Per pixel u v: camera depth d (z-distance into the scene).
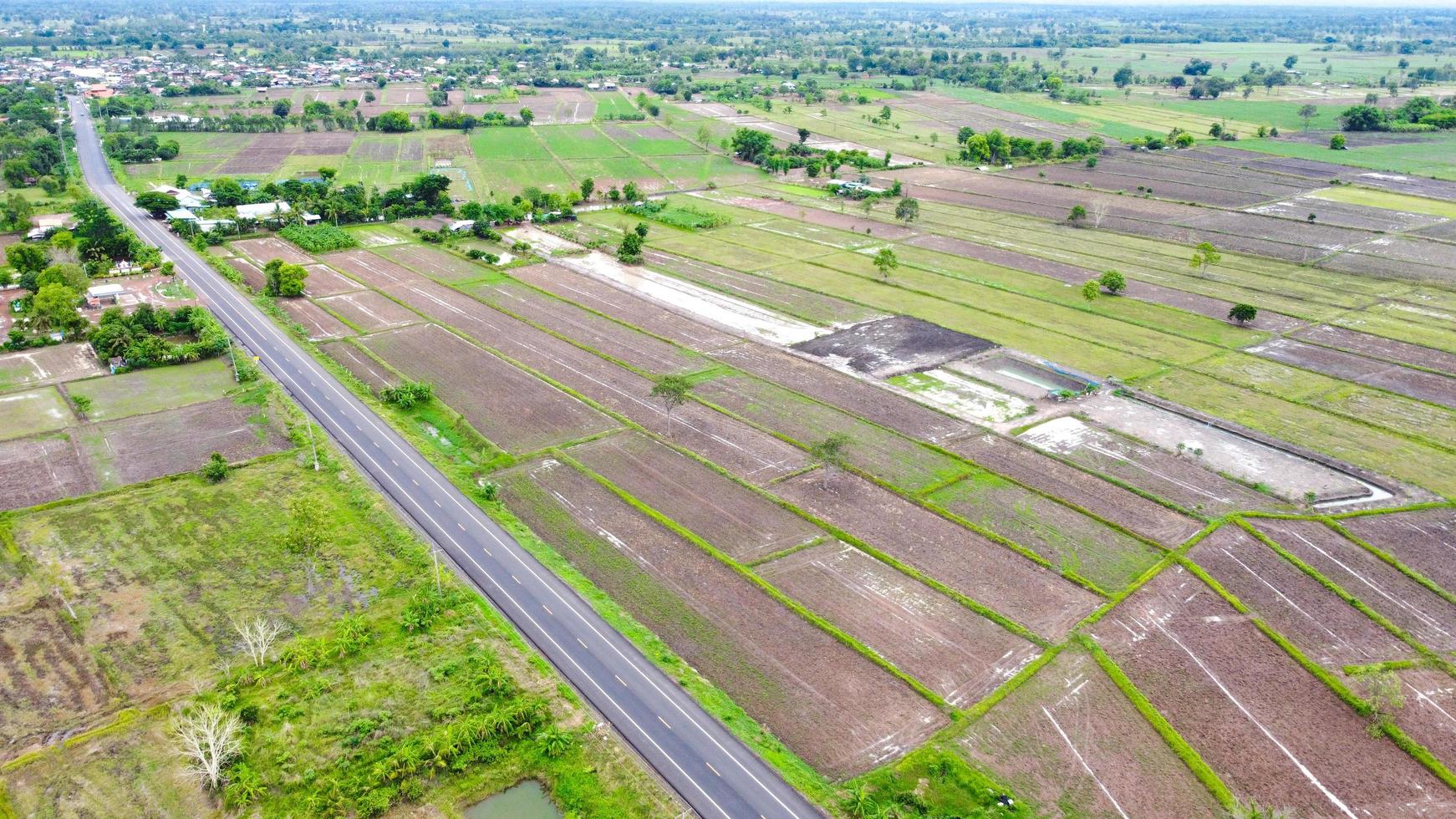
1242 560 72.00
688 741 54.03
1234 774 52.50
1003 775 51.97
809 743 54.09
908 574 69.69
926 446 88.94
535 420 94.69
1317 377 106.31
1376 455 88.31
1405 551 73.50
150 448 87.12
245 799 49.41
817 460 86.56
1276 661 61.59
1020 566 71.12
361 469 84.00
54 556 70.31
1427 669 61.06
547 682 58.19
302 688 57.78
